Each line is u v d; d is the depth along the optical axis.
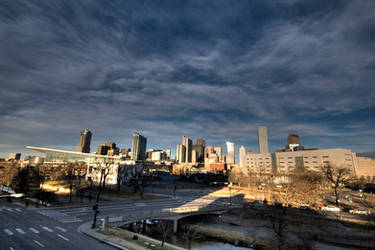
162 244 27.41
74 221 36.91
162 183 171.38
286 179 104.50
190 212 54.34
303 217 55.94
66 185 101.38
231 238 46.88
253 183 106.94
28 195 68.75
